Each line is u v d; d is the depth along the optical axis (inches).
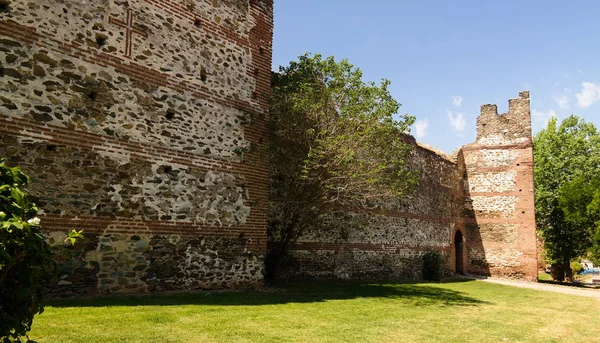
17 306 114.8
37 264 119.8
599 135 1206.9
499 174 1039.0
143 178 343.0
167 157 360.8
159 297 324.2
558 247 1050.1
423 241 862.5
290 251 567.2
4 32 276.8
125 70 338.0
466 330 324.8
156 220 349.1
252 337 240.4
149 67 354.3
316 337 255.0
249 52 444.8
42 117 289.4
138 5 351.3
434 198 927.7
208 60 402.6
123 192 329.4
